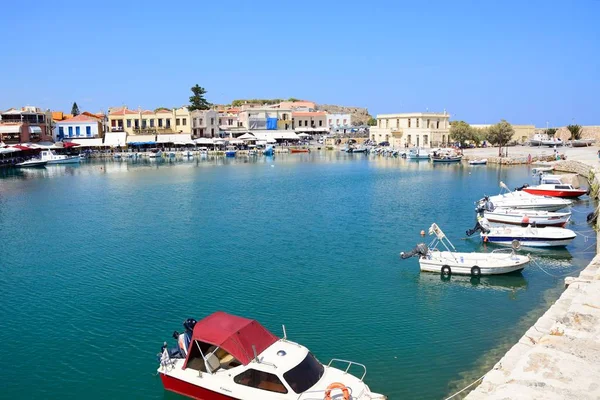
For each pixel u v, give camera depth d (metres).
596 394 13.05
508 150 134.12
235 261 35.62
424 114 154.00
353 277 31.88
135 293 29.52
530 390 13.27
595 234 42.44
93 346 23.00
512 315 25.91
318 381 16.45
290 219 50.41
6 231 46.34
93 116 176.25
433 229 33.69
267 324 24.92
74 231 46.03
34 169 110.81
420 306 27.14
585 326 17.27
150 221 50.34
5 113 132.38
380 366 20.86
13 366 21.38
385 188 73.62
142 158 140.88
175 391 17.97
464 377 19.88
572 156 103.75
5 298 29.03
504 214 45.41
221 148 161.88
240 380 16.59
